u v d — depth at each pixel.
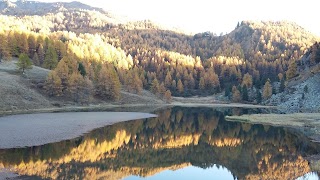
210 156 35.56
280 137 50.88
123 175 26.30
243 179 26.00
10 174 24.33
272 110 113.31
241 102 155.88
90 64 142.12
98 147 38.22
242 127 63.88
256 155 36.38
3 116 62.59
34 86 95.38
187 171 28.48
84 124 58.28
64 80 100.62
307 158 34.72
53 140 40.50
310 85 121.88
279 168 29.92
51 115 70.44
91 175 25.53
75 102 100.56
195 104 147.00
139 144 41.94
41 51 139.12
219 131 58.00
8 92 82.69
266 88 146.25
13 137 40.03
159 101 141.12
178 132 55.78
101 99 114.44
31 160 29.62
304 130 59.12
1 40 120.19
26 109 79.56
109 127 57.28
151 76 183.88
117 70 164.62
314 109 103.56
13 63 118.62
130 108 108.75
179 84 179.50
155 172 27.73
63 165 28.45
